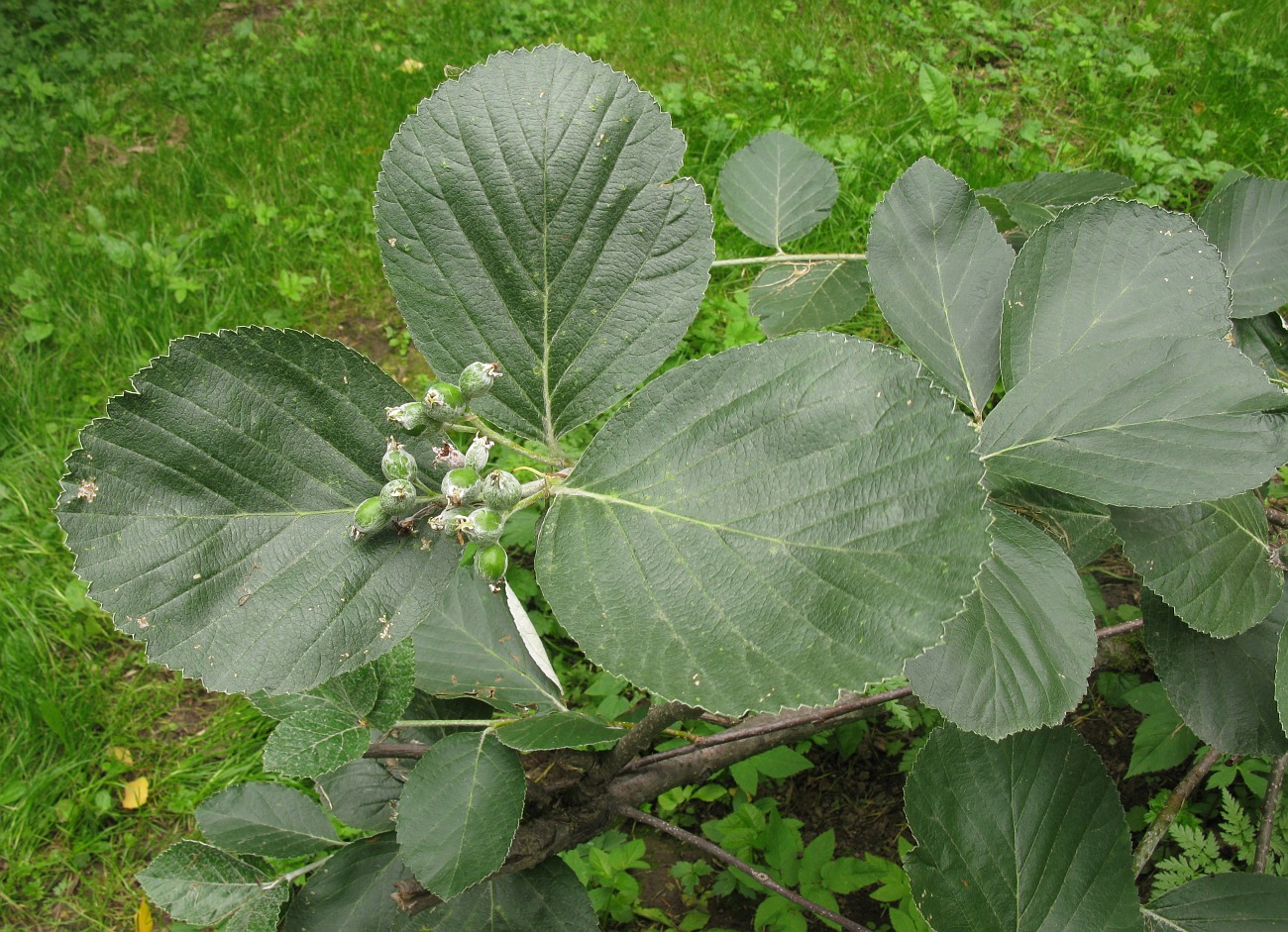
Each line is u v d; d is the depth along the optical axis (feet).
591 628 1.01
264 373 1.08
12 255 4.48
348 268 4.33
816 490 1.01
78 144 5.44
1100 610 2.35
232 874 1.57
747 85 4.99
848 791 2.42
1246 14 5.24
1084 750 1.48
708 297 3.73
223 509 1.06
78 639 3.01
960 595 0.95
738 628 0.99
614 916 2.22
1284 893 1.47
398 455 1.07
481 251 1.18
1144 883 2.06
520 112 1.18
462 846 1.30
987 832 1.43
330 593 1.07
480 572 1.03
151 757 2.79
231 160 4.96
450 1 6.33
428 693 1.65
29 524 3.36
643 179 1.18
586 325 1.18
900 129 4.53
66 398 3.85
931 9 5.57
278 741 1.31
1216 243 1.78
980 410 1.47
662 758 1.81
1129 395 1.22
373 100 5.35
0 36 6.35
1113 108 4.64
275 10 6.89
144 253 4.39
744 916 2.22
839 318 2.37
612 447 1.08
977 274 1.51
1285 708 1.28
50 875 2.59
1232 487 1.14
